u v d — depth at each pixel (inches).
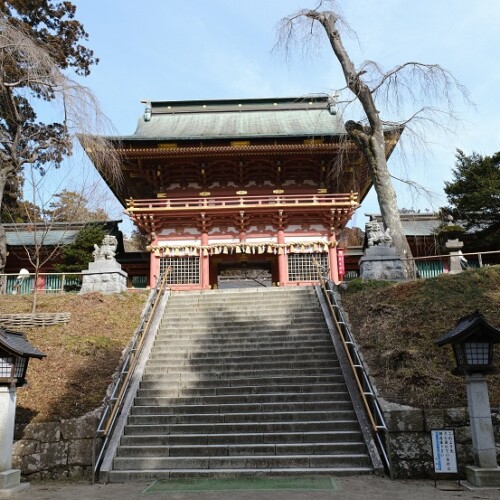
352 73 914.1
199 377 490.3
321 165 1139.3
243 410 430.9
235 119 1370.6
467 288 553.3
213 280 1219.2
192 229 1123.9
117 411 417.1
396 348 464.8
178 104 1443.2
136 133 1295.5
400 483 325.1
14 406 343.0
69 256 1040.8
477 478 307.7
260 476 344.2
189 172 1174.3
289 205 1080.2
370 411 398.9
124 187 1248.8
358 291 633.6
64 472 365.7
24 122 1065.5
